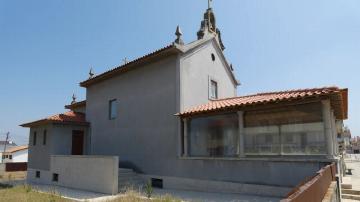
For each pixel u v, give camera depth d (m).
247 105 10.45
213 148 12.05
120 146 16.17
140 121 15.23
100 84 18.59
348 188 11.07
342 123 15.58
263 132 10.63
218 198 10.12
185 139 12.84
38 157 18.80
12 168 34.09
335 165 8.84
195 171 12.36
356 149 88.44
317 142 9.32
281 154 10.07
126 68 16.03
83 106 21.80
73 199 10.78
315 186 4.30
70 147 18.27
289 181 9.59
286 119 10.16
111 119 17.17
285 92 11.54
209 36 16.44
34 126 19.88
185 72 14.10
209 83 15.82
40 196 11.41
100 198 11.10
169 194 11.10
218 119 12.13
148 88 15.11
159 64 14.73
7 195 11.71
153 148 14.28
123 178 13.41
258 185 10.33
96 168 13.22
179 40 13.80
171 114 13.66
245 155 10.91
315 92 9.23
